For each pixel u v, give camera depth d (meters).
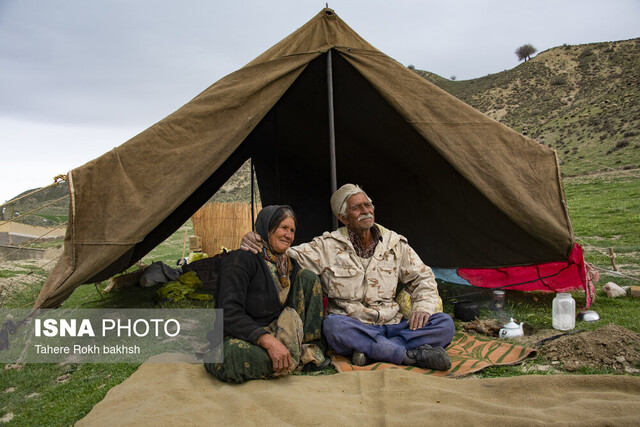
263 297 3.14
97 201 3.86
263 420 2.41
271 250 3.19
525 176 4.61
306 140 7.02
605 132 43.38
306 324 3.33
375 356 3.29
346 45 4.69
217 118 4.25
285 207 3.19
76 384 3.25
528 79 78.81
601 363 3.13
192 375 3.08
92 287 6.77
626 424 2.13
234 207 10.55
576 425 2.15
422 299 3.60
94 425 2.42
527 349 3.41
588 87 65.25
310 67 5.08
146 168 3.99
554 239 4.53
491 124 4.63
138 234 3.87
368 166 6.73
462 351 3.54
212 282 6.32
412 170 5.91
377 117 5.37
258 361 2.89
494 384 2.74
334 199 3.71
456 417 2.32
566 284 5.08
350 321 3.36
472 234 5.29
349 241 3.64
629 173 26.61
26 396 3.13
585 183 25.36
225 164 5.74
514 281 5.48
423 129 4.52
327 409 2.52
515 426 2.21
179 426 2.34
